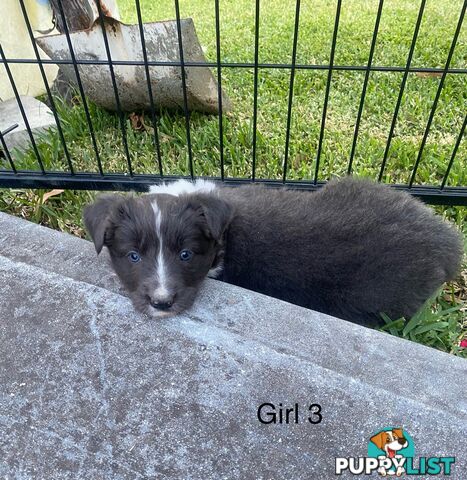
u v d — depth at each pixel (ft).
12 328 1.29
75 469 1.04
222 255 1.54
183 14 3.85
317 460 1.03
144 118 2.46
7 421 1.12
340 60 2.89
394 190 1.67
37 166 2.13
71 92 2.57
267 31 3.35
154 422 1.10
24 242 1.53
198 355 1.20
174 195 1.48
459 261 1.59
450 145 2.24
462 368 1.18
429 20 3.37
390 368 1.17
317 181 1.95
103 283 1.40
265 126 2.39
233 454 1.05
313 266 1.51
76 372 1.19
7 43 2.72
